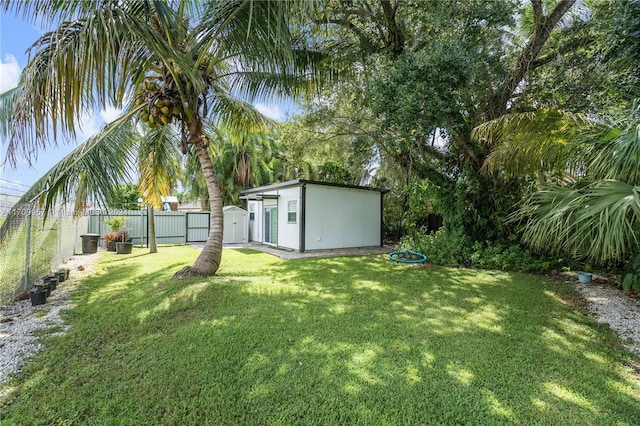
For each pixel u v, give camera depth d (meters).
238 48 4.91
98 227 12.73
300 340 3.26
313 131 10.73
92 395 2.36
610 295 4.84
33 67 3.37
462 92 6.33
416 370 2.68
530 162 5.08
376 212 12.44
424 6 6.24
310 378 2.55
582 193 3.46
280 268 7.40
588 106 6.27
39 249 6.02
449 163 9.29
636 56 4.78
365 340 3.27
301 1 3.63
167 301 4.40
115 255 9.77
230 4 4.22
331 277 6.33
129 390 2.42
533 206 4.08
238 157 19.66
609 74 5.45
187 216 14.63
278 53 4.55
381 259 8.84
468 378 2.56
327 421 2.08
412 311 4.21
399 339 3.30
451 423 2.05
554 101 6.80
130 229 12.70
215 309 4.16
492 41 6.57
